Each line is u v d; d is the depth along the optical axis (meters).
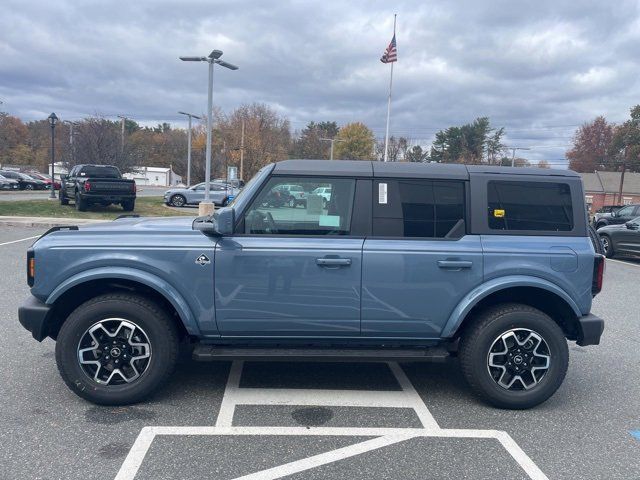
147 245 4.24
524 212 4.48
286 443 3.77
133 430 3.91
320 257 4.27
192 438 3.81
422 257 4.31
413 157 81.44
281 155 68.12
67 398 4.43
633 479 3.41
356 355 4.34
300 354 4.33
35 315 4.23
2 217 19.78
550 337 4.36
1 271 9.70
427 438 3.91
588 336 4.43
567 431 4.09
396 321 4.36
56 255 4.21
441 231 4.40
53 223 18.44
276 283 4.27
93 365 4.27
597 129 92.94
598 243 4.84
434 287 4.34
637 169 81.94
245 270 4.25
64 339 4.17
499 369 4.45
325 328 4.37
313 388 4.81
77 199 22.70
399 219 4.38
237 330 4.34
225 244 4.26
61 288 4.18
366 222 4.36
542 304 4.71
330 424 4.10
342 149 80.88
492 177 4.48
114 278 4.21
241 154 55.22
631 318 7.80
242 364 5.38
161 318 4.25
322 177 4.38
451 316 4.38
